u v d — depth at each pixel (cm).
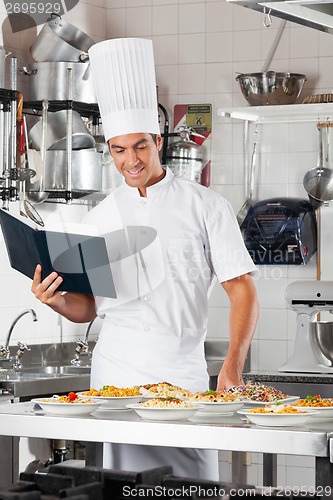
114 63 300
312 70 506
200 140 526
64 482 180
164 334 298
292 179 509
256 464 484
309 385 430
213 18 524
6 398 371
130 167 297
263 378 438
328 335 453
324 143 499
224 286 304
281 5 252
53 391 395
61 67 453
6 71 463
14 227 276
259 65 516
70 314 305
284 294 503
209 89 526
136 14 537
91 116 489
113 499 182
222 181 523
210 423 237
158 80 534
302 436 218
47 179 447
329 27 273
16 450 370
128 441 235
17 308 463
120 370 299
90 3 525
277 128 511
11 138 422
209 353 518
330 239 498
